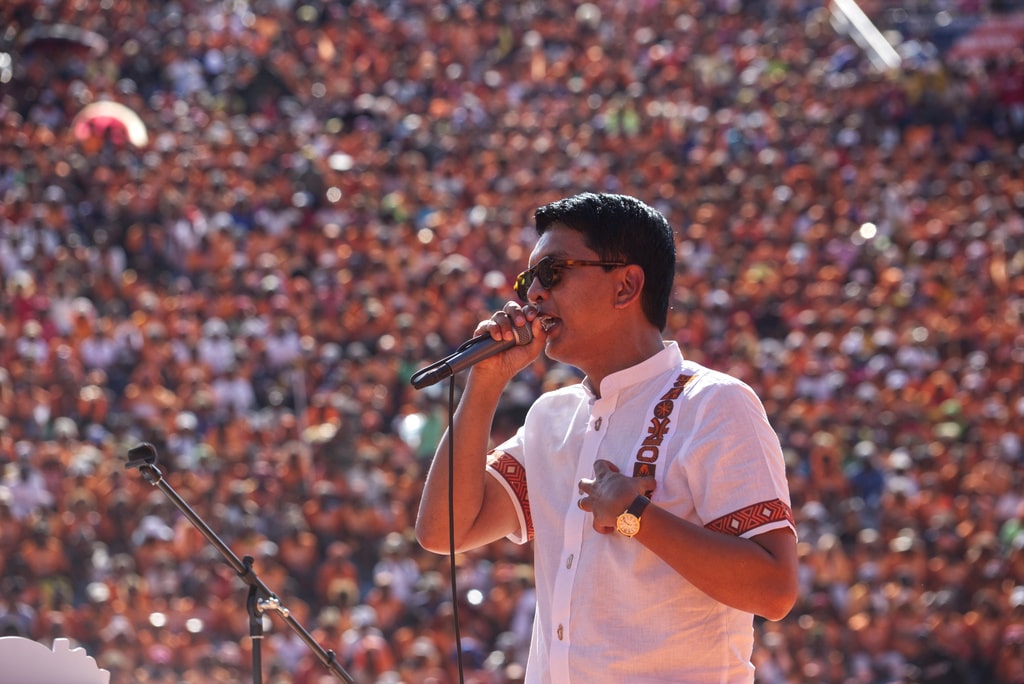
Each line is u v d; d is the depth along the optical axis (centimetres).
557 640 690
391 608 2666
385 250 4041
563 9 5944
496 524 779
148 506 2731
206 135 4566
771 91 5400
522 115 5153
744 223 4459
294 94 5059
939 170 5009
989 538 2952
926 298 4159
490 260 4128
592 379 739
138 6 5275
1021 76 5516
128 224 3959
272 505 2900
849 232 4553
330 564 2753
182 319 3528
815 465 3203
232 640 2539
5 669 730
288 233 4081
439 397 3225
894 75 5475
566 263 720
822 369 3703
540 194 4512
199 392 3238
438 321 3669
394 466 3047
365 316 3675
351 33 5453
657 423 696
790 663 2617
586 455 712
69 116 4509
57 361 3206
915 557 2889
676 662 666
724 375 704
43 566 2588
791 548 659
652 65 5594
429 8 5772
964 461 3281
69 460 2878
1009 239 4553
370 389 3362
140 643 2455
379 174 4575
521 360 745
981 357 3850
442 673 2512
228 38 5216
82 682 751
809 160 4903
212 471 2891
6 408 3020
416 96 5203
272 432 3127
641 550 670
